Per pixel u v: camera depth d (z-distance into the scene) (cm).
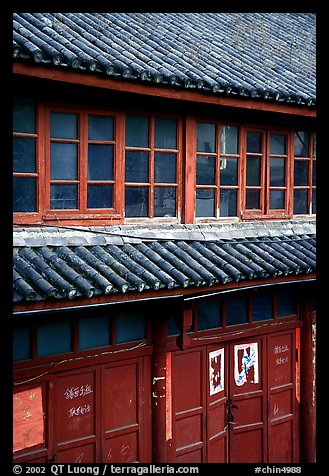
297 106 1055
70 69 775
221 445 1074
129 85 839
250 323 1112
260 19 1432
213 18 1298
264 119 1100
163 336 965
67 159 866
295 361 1209
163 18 1155
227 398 1085
